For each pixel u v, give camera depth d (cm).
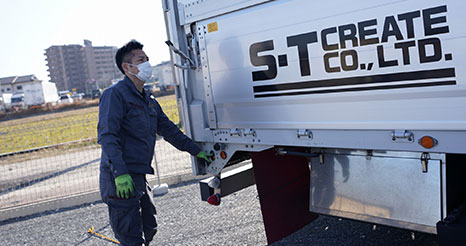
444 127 237
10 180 934
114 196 316
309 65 294
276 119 325
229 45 347
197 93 388
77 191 727
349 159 306
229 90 354
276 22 310
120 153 307
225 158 381
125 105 324
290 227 384
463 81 226
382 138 267
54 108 5031
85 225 563
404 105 252
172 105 1106
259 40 323
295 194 391
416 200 271
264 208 364
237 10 336
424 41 237
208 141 385
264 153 369
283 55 309
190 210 559
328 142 296
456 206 271
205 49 368
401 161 277
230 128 362
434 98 239
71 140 1460
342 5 270
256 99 334
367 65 263
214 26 356
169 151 1002
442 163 257
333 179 317
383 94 259
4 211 648
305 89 300
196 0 366
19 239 547
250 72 335
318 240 408
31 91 6594
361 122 273
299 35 297
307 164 401
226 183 417
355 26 265
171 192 665
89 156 1098
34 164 1097
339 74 278
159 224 523
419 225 270
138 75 329
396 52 249
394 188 282
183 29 388
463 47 223
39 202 668
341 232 419
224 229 472
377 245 379
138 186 333
